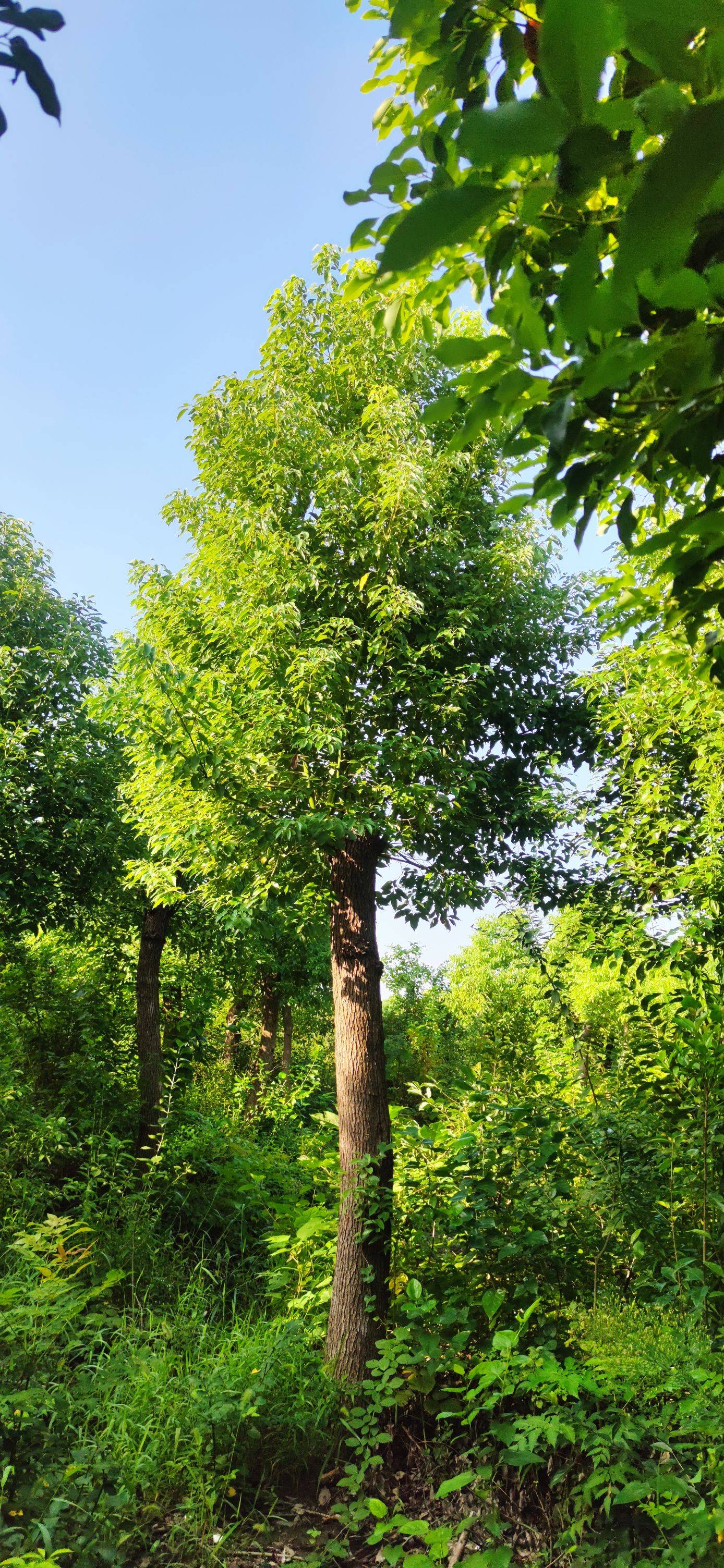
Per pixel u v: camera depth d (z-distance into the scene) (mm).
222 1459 3875
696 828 5348
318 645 5703
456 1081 5574
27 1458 3275
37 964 10414
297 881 6051
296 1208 6344
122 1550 3309
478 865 6613
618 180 755
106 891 9555
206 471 7027
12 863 8398
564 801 6203
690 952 4988
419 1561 2777
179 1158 8320
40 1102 8617
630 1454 3182
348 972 5949
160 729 5359
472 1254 4773
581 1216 4816
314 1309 5789
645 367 905
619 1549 3133
